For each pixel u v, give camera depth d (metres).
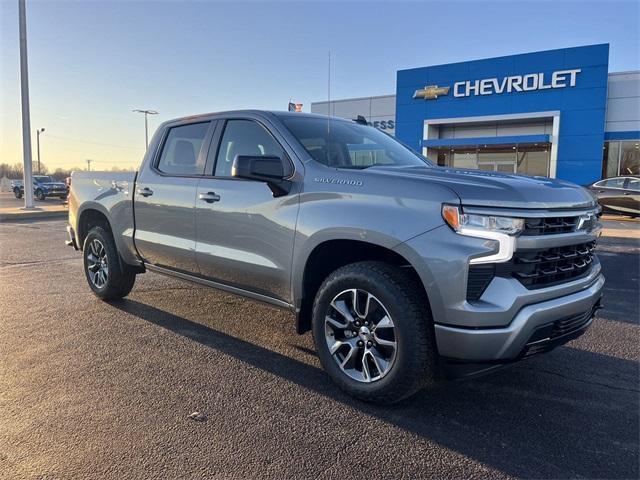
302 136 3.80
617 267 8.30
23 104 21.03
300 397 3.31
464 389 3.48
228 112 4.28
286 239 3.53
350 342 3.27
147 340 4.39
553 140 23.25
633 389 3.50
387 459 2.61
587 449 2.72
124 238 5.10
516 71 23.67
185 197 4.34
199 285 4.52
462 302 2.75
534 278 2.89
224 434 2.83
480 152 26.17
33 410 3.09
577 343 4.46
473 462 2.59
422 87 26.09
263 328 4.76
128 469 2.49
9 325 4.79
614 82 22.80
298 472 2.48
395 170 3.41
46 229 14.22
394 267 3.11
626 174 23.20
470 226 2.75
